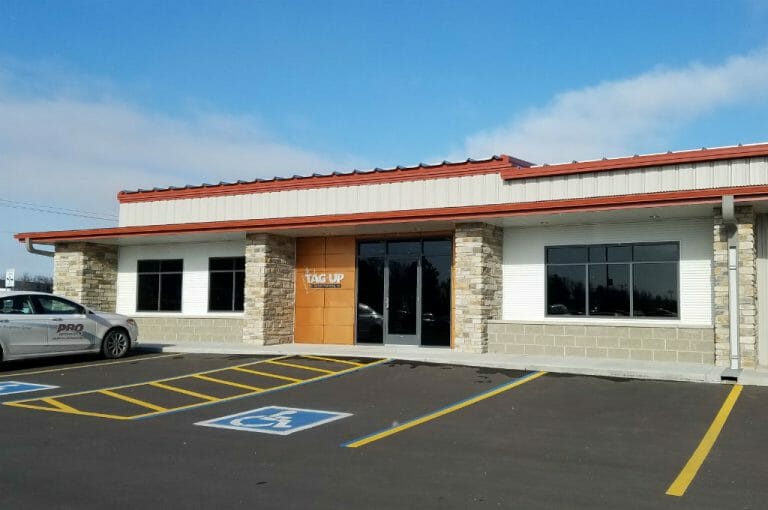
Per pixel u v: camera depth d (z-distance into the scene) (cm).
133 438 895
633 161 1645
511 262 1808
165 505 625
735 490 676
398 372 1460
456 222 1741
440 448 843
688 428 951
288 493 660
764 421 990
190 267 2256
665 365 1454
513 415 1040
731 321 1416
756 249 1495
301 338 2073
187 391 1266
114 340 1741
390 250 1961
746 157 1529
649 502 638
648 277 1642
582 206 1520
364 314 1988
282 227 1900
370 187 2011
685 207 1452
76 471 735
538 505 628
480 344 1712
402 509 616
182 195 2308
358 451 827
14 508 614
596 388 1257
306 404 1137
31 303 1609
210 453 816
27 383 1362
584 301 1712
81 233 2194
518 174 1794
